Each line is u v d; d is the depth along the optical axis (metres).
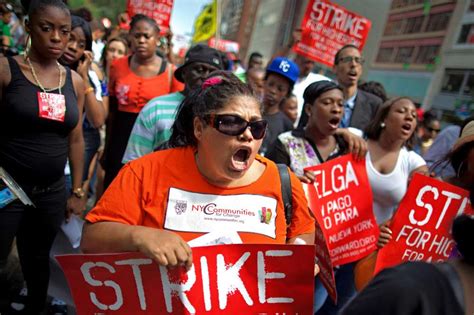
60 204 2.48
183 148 1.62
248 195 1.58
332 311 2.90
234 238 1.53
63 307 2.82
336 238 2.55
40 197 2.38
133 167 1.58
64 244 2.60
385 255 2.53
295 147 2.71
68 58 3.02
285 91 3.80
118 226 1.46
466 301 0.97
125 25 6.64
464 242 1.03
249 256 1.50
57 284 2.57
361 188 2.62
